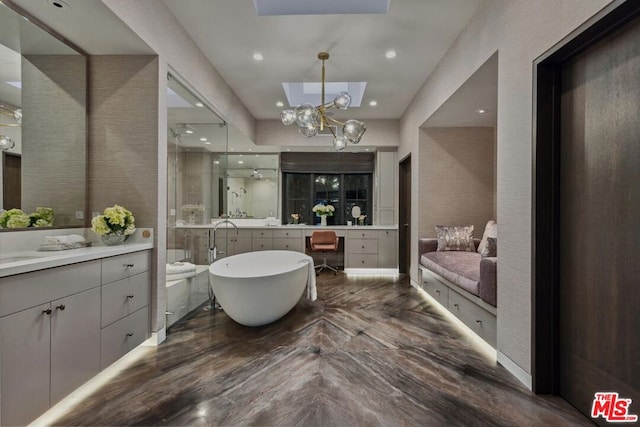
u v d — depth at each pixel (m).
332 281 4.89
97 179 2.47
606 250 1.52
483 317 2.49
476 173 4.25
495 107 3.41
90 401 1.73
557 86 1.81
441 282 3.41
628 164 1.41
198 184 4.11
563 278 1.79
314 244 5.36
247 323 2.85
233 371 2.06
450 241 3.93
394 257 5.49
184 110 3.61
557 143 1.81
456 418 1.61
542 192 1.82
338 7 2.56
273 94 4.31
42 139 2.20
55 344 1.61
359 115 5.21
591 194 1.60
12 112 2.06
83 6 1.86
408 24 2.71
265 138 5.53
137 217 2.47
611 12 1.34
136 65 2.44
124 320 2.15
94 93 2.46
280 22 2.69
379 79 3.82
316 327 2.89
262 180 6.28
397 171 5.65
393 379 1.98
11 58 2.05
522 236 1.95
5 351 1.36
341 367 2.13
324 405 1.70
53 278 1.59
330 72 3.64
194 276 3.38
